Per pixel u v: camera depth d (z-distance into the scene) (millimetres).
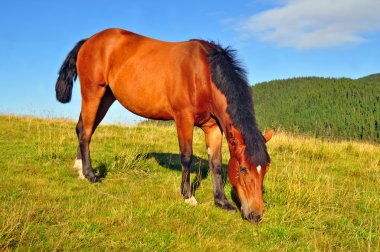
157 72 4742
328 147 9773
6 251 2701
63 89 5980
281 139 10531
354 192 5543
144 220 3721
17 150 7023
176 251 3053
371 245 3557
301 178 5996
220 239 3455
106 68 5410
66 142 8164
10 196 4227
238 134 3807
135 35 5504
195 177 5883
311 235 3736
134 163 6367
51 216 3572
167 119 5031
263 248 3338
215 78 4195
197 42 4664
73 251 2865
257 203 3689
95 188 5008
